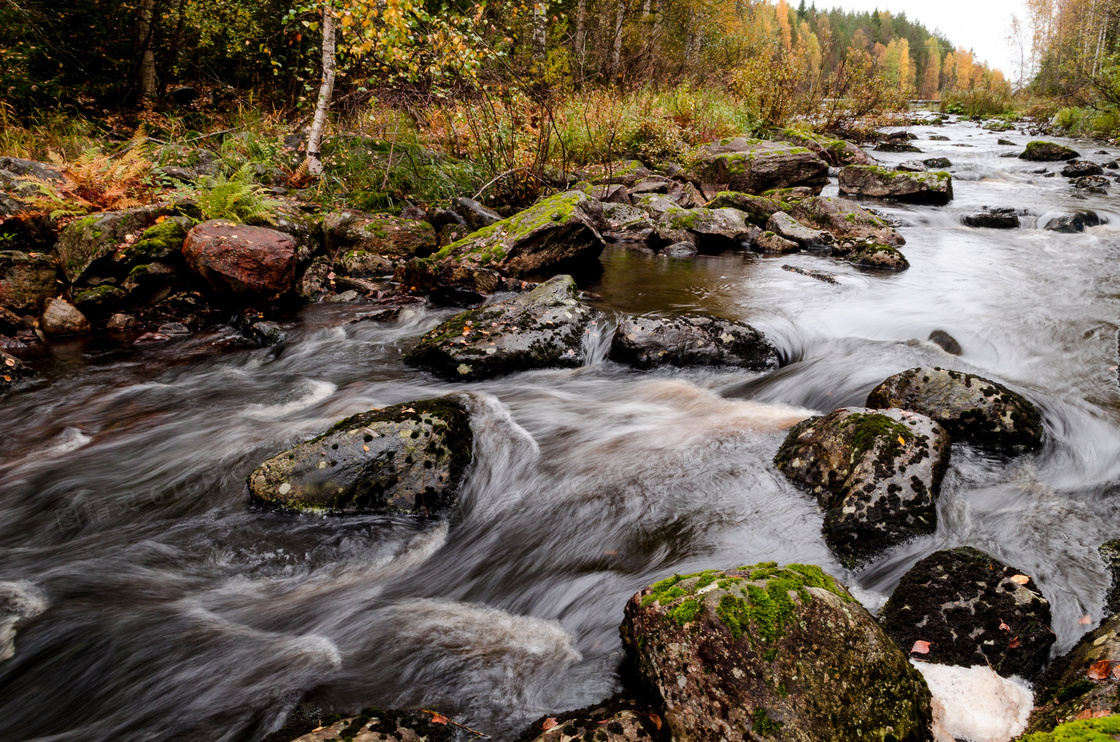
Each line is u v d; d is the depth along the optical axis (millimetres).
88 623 3131
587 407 5254
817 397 5324
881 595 3141
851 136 25203
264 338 6680
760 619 2287
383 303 7848
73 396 5512
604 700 2561
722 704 2188
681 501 3953
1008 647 2648
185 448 4680
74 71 13492
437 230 10055
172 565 3566
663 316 6145
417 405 4363
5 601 3264
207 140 11328
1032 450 4207
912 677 2389
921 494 3521
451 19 9977
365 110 12422
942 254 10016
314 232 8938
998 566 3018
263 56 15219
